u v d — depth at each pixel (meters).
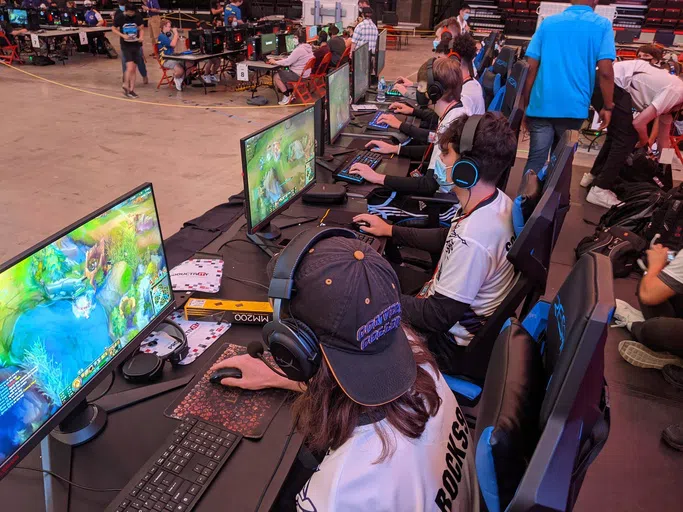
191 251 2.04
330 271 0.76
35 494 1.05
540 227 1.44
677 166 5.26
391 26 13.18
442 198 2.64
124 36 7.30
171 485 1.05
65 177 4.65
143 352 1.41
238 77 7.48
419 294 1.96
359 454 0.75
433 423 0.84
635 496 1.95
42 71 9.30
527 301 1.68
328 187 2.50
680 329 2.39
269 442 1.17
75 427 1.17
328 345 0.77
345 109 3.42
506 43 10.01
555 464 0.69
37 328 0.99
